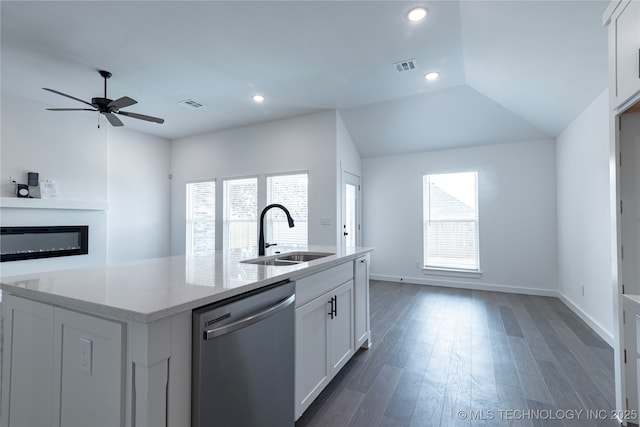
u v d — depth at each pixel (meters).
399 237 5.39
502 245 4.66
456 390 2.04
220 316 1.13
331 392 2.02
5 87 3.79
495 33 2.53
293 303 1.57
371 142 5.20
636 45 1.52
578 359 2.47
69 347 1.11
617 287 1.74
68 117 4.63
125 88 3.82
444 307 3.89
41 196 4.28
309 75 3.51
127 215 5.43
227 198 5.57
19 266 4.02
